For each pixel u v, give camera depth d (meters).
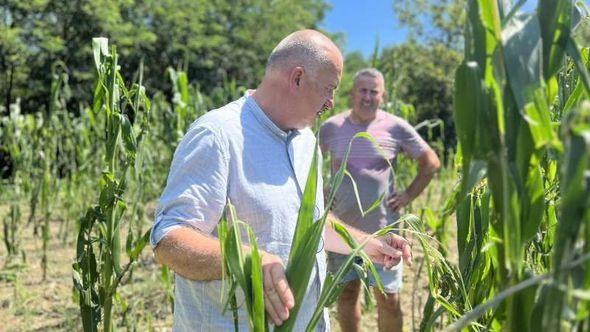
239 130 1.91
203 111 6.93
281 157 1.97
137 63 23.03
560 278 0.97
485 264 1.83
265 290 1.47
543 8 1.15
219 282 1.85
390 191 3.95
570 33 1.14
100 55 2.91
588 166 0.96
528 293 1.18
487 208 1.80
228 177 1.88
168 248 1.74
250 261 1.43
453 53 25.00
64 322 4.82
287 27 27.50
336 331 4.61
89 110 3.97
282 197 1.93
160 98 8.12
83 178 7.53
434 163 4.00
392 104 6.36
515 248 1.11
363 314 5.02
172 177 1.85
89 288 2.90
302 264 1.46
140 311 5.05
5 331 4.70
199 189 1.81
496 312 1.40
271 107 1.96
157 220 1.82
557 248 1.00
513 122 1.13
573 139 0.97
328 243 2.13
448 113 23.98
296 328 1.94
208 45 23.50
